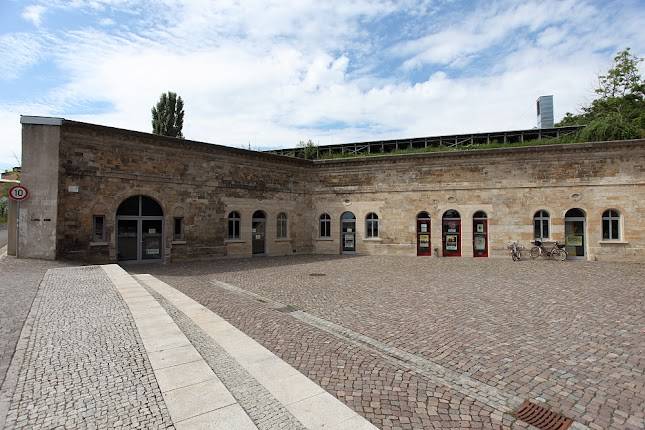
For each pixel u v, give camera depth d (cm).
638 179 1919
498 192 2158
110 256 1683
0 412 368
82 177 1606
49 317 685
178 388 428
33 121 1483
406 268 1711
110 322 668
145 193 1798
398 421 405
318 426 371
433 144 2698
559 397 466
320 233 2558
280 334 702
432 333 724
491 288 1187
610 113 3012
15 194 1441
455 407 439
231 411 382
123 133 1719
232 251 2144
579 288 1176
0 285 953
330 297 1057
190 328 689
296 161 2467
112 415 367
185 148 1948
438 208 2278
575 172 2019
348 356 594
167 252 1870
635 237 1922
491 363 574
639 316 835
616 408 438
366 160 2425
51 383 432
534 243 2075
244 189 2209
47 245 1478
